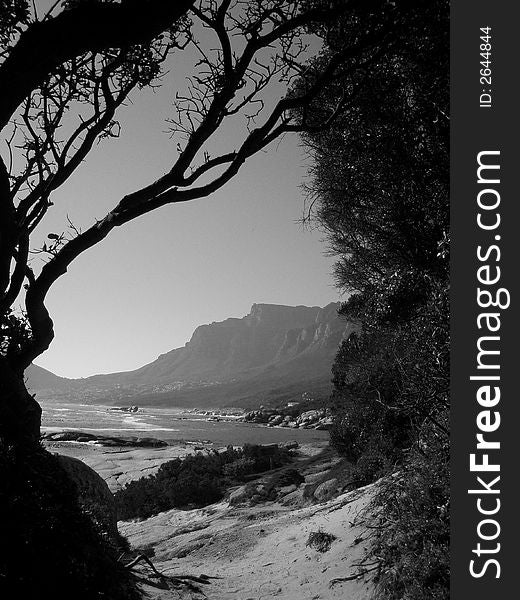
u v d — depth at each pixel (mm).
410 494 5938
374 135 9680
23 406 5953
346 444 14375
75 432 68250
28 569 4332
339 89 9195
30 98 7621
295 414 112562
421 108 9211
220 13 6648
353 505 10883
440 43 7863
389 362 11070
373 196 10633
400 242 10383
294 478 21203
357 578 7184
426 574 5172
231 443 63531
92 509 7730
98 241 7055
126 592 5730
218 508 19641
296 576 8531
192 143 6875
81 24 5129
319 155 11047
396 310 8281
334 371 15461
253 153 7246
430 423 6469
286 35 7648
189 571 10367
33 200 7227
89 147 7508
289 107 7211
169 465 25859
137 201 6980
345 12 7125
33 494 4891
